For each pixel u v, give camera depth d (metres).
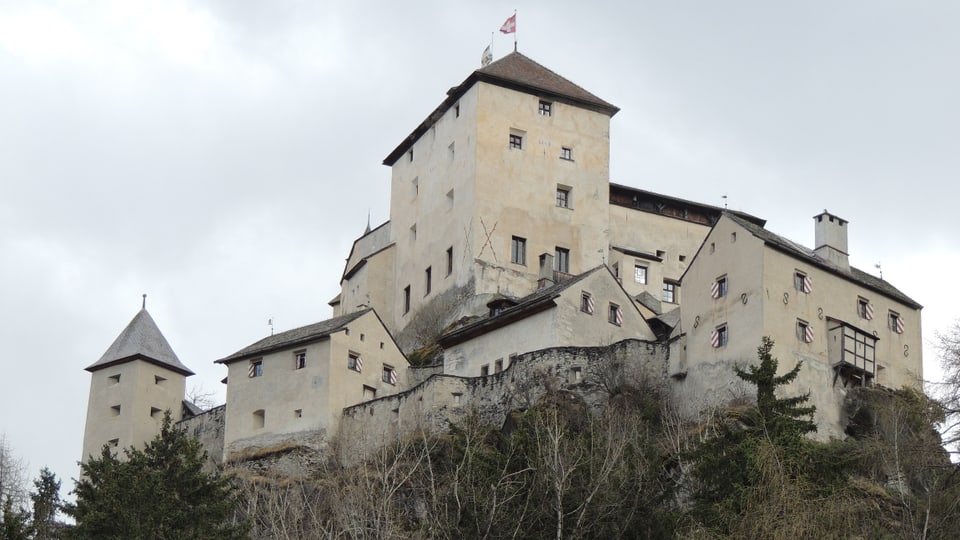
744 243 71.12
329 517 59.91
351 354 80.94
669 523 54.16
